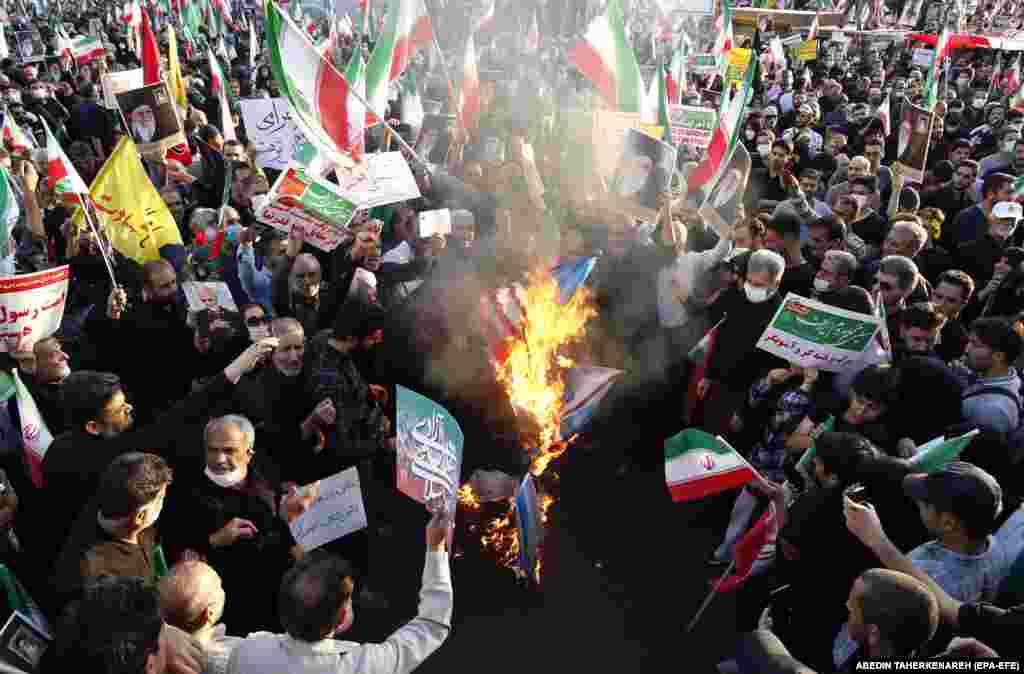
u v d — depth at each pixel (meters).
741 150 6.55
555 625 4.43
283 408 4.39
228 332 5.20
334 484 3.75
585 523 5.29
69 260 6.34
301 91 5.93
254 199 6.78
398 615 4.51
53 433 4.49
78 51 15.88
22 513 4.05
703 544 5.11
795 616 3.31
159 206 6.00
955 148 9.13
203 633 2.71
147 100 7.52
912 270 4.84
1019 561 3.04
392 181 6.38
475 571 4.81
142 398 5.45
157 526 3.51
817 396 4.36
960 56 22.14
